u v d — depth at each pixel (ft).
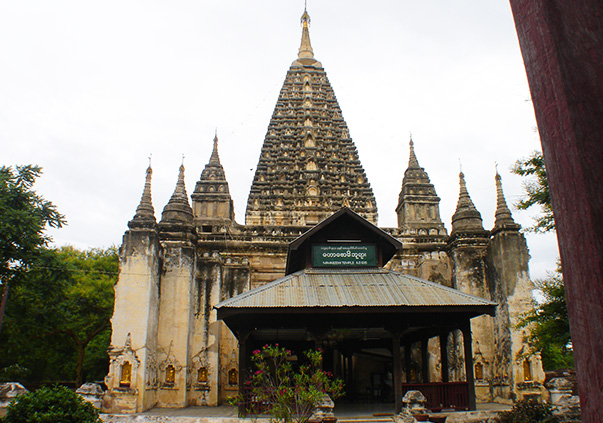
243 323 74.95
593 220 8.74
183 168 125.18
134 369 91.09
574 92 9.38
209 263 113.09
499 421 69.87
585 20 9.77
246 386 72.69
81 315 151.64
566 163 9.43
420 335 88.63
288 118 176.45
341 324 74.79
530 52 10.57
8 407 56.39
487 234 116.06
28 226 98.22
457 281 113.50
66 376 176.55
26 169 107.24
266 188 159.12
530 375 96.32
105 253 197.77
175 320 104.12
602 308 8.50
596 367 8.60
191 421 72.08
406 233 130.21
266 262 122.72
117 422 74.23
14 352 135.13
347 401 94.53
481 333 108.27
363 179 165.99
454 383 73.26
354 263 83.97
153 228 101.45
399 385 72.02
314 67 193.47
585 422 8.86
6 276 99.40
